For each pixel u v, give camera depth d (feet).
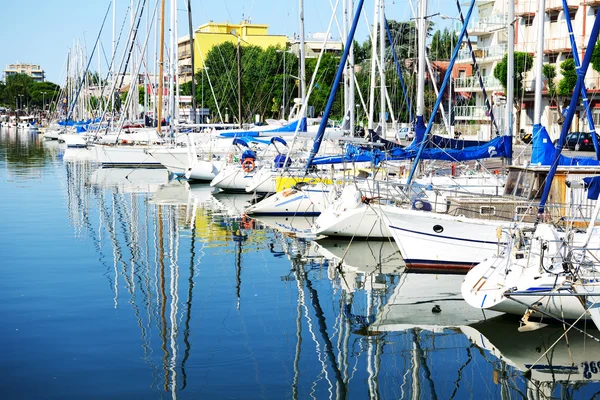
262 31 379.96
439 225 64.64
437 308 53.88
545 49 179.52
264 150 127.54
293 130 113.70
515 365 43.01
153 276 62.75
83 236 81.00
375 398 38.55
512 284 47.75
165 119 187.21
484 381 40.88
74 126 294.05
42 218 93.71
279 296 56.85
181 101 239.50
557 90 166.40
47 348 44.55
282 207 95.91
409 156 78.43
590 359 43.88
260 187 109.29
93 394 38.09
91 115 323.16
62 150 247.70
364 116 195.62
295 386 39.65
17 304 53.72
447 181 87.45
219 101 246.88
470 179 87.76
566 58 175.42
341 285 60.29
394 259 69.97
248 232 84.12
